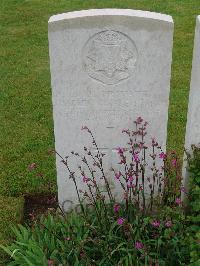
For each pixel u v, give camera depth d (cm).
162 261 112
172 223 118
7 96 208
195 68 118
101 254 118
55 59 120
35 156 167
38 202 148
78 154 129
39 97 207
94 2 312
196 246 110
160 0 312
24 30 280
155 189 137
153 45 118
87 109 127
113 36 117
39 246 119
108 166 136
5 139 178
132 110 127
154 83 123
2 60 243
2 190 151
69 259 116
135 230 118
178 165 136
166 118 128
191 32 265
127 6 302
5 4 319
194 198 125
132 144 128
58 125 129
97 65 121
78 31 116
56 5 312
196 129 126
